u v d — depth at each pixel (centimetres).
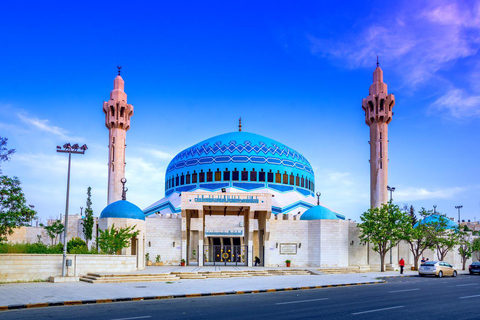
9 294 2744
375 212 6275
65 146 3647
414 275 5284
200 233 5734
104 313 2075
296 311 2167
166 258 6016
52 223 7438
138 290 3012
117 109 6950
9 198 3478
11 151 3566
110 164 6894
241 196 5778
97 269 3988
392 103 6969
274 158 7812
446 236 7069
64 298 2555
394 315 2070
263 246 6097
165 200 7888
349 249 6378
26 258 3619
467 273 6216
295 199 7631
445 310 2250
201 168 7725
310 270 5119
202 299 2656
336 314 2081
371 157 7012
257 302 2516
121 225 5225
